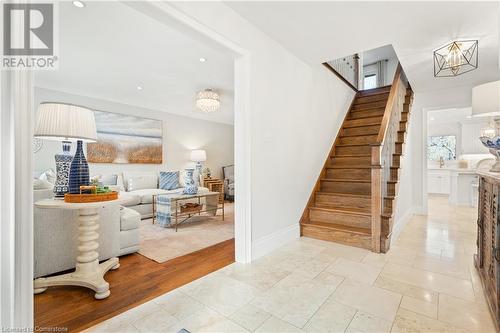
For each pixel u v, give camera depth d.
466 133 7.13
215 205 4.53
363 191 3.44
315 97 3.59
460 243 2.94
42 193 2.00
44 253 1.99
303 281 1.99
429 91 4.54
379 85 8.11
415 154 4.74
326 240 3.02
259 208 2.52
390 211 2.95
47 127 1.72
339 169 3.80
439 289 1.85
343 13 2.19
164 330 1.40
